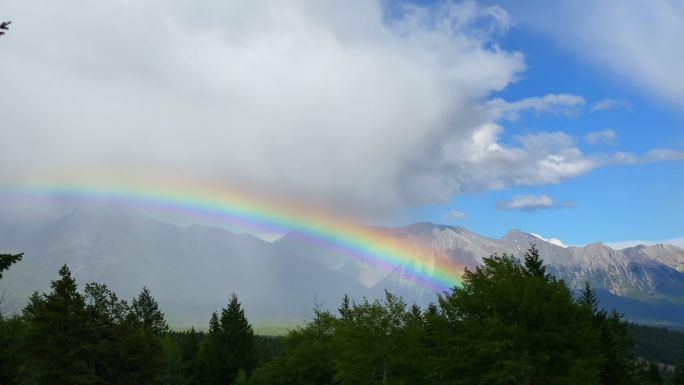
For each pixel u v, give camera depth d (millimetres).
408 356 37312
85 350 46719
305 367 49750
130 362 50812
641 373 50969
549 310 27859
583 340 28078
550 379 26391
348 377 37719
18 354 46375
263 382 54500
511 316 28594
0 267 18641
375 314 38688
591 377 25625
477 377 27781
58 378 44719
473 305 30172
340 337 41812
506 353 26594
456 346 28828
